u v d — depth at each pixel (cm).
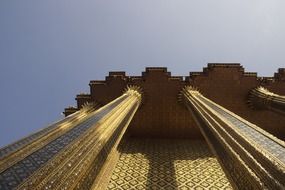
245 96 1578
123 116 973
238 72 1602
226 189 1060
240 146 615
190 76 1612
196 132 1608
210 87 1591
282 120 1564
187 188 1071
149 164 1283
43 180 412
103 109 984
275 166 475
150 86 1616
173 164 1283
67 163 488
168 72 1623
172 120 1611
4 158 512
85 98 1603
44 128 873
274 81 1588
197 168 1241
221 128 771
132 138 1619
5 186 391
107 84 1616
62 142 590
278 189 430
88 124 742
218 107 1045
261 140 633
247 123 781
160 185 1094
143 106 1614
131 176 1169
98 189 641
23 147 610
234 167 596
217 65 1609
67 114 1588
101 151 656
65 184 432
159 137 1619
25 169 454
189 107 1335
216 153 744
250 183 503
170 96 1608
